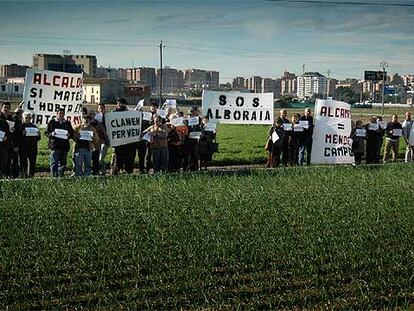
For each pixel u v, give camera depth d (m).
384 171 31.44
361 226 19.05
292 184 26.86
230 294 13.00
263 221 19.52
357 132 35.22
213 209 21.16
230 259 15.19
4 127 25.77
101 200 22.27
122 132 28.48
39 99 28.23
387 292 13.34
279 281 13.77
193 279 13.77
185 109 80.81
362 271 14.52
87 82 134.12
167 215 20.16
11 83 139.50
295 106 125.75
